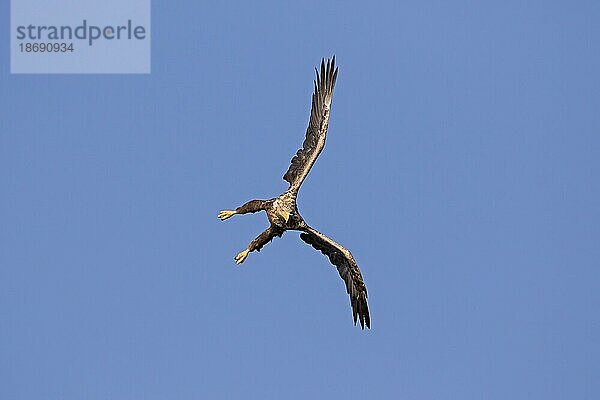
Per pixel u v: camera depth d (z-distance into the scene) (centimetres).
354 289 4300
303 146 4291
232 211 4238
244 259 4253
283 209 4203
